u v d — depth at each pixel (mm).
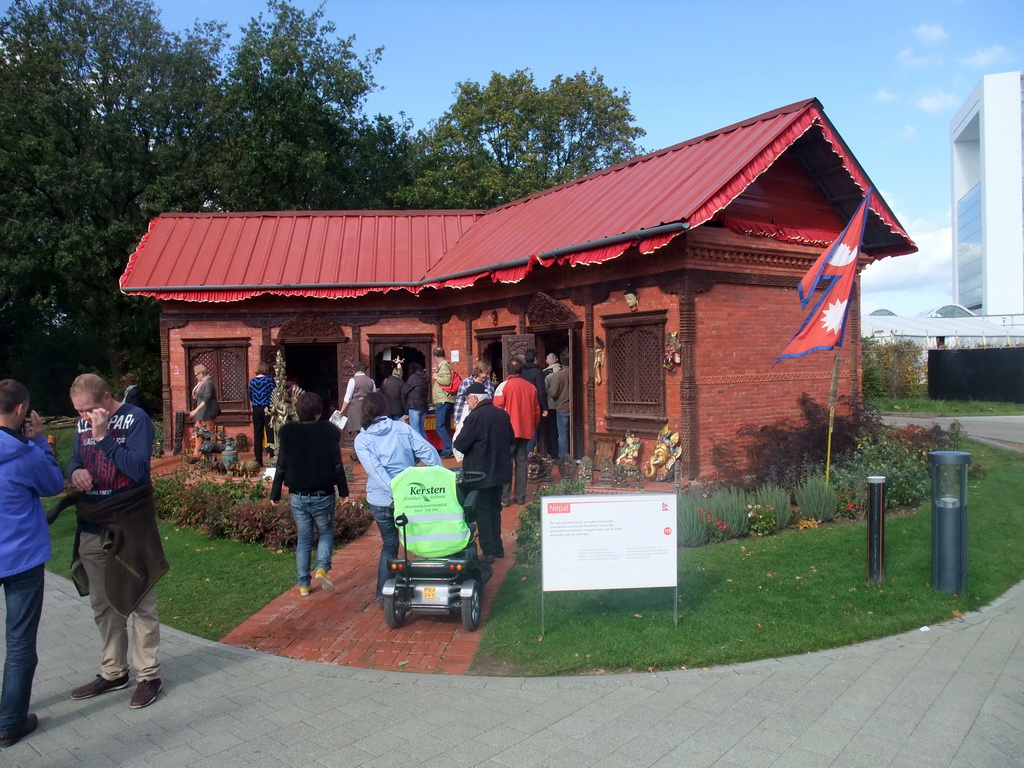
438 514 5836
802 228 11617
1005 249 89312
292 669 5203
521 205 16016
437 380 13055
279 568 7754
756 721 4223
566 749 3965
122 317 26828
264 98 27000
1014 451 14430
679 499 8242
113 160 25250
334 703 4633
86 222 25016
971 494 10367
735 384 10641
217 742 4156
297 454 6590
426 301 15852
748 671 4906
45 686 5039
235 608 6566
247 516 8789
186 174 25641
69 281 24672
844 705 4395
